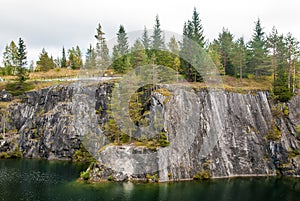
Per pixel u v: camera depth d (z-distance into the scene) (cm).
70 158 6675
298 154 5653
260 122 5941
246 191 4247
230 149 5397
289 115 6050
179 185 4341
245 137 5622
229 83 6538
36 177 4797
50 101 7462
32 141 7150
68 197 3716
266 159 5628
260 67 6800
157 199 3681
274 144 5712
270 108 6172
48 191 3978
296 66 6900
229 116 5628
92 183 4328
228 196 3959
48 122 7131
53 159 6744
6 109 7619
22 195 3819
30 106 7644
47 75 9412
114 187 4128
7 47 10550
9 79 9175
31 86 8131
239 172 5300
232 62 6912
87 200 3603
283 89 6178
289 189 4459
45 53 10988
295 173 5403
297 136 5878
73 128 6731
